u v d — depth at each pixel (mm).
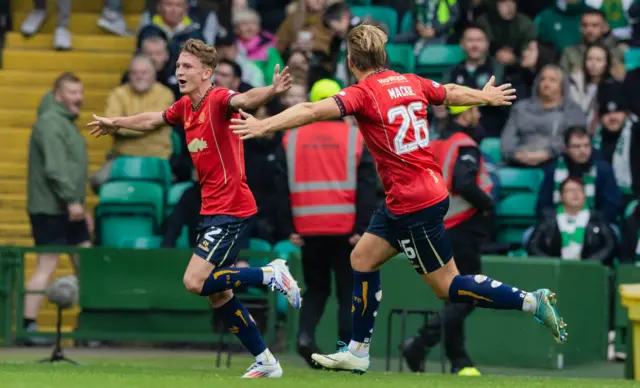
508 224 35469
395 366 30281
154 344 34906
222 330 28406
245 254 32125
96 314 32938
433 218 19078
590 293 32219
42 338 33500
